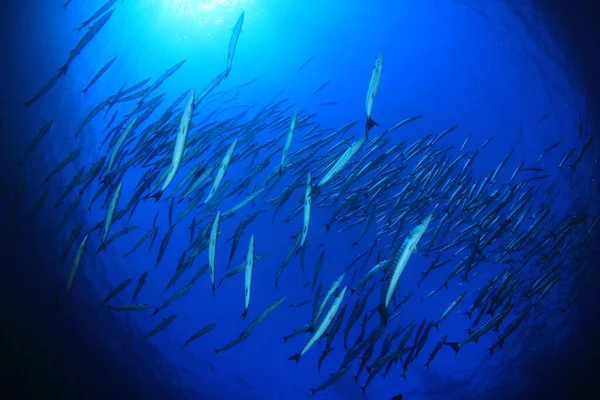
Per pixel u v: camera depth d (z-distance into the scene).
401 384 15.77
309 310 19.00
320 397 16.64
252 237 3.07
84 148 14.80
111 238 5.78
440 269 17.72
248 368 17.81
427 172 8.17
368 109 2.68
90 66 14.68
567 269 13.09
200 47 19.12
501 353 14.37
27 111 12.32
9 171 11.91
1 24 10.80
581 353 12.42
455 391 14.58
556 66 16.03
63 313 13.13
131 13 15.39
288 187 6.73
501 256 8.49
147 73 18.25
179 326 17.83
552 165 18.09
